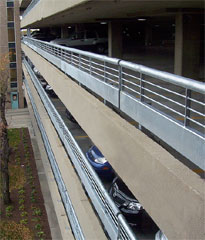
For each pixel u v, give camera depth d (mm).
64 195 9422
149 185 3695
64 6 8203
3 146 16266
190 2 7043
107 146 5426
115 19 14328
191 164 4164
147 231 6414
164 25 24438
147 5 7633
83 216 6492
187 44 9125
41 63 17156
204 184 2859
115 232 4664
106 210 5234
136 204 6625
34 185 17984
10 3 34625
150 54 17906
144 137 4199
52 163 12656
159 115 3768
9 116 32500
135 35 27109
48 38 31859
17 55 35469
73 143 8141
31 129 27625
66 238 8570
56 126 11578
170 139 3500
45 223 14461
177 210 3043
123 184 7219
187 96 3109
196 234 2713
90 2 6434
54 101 21312
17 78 35781
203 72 10438
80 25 23531
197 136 2947
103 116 5617
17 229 14078
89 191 6438
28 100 30219
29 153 22422
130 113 4801
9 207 15805
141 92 4352
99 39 21938
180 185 2980
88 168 6285
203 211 2607
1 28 34906
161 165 3371
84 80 7758
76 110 8234
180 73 9250
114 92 5492
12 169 19938
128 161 4406
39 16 15430
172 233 3164
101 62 13906
